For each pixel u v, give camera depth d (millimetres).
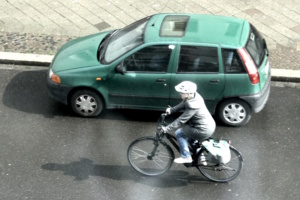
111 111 9328
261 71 8461
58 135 8734
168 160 7715
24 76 10336
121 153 8352
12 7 12414
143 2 12602
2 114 9234
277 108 9336
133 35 8883
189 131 7184
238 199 7441
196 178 7824
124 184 7738
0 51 10945
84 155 8297
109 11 12266
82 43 9508
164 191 7605
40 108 9406
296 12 12156
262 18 11938
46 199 7445
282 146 8422
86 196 7512
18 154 8297
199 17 9016
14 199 7445
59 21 11930
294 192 7531
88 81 8719
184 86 6777
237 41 8367
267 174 7863
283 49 10938
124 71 8562
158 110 8922
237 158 7523
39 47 11086
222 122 8891
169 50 8383
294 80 10125
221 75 8359
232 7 12344
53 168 8016
